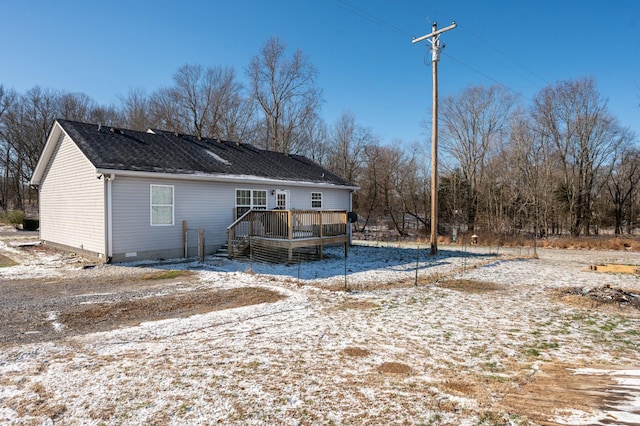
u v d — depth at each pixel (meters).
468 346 4.87
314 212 13.16
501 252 17.62
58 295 7.61
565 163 27.91
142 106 38.91
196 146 15.86
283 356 4.40
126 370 3.94
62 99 38.97
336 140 38.78
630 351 4.77
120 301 7.13
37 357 4.31
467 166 30.98
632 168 29.22
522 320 6.15
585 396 3.35
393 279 9.80
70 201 13.43
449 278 10.10
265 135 34.56
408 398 3.38
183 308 6.71
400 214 33.44
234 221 14.25
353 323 5.82
